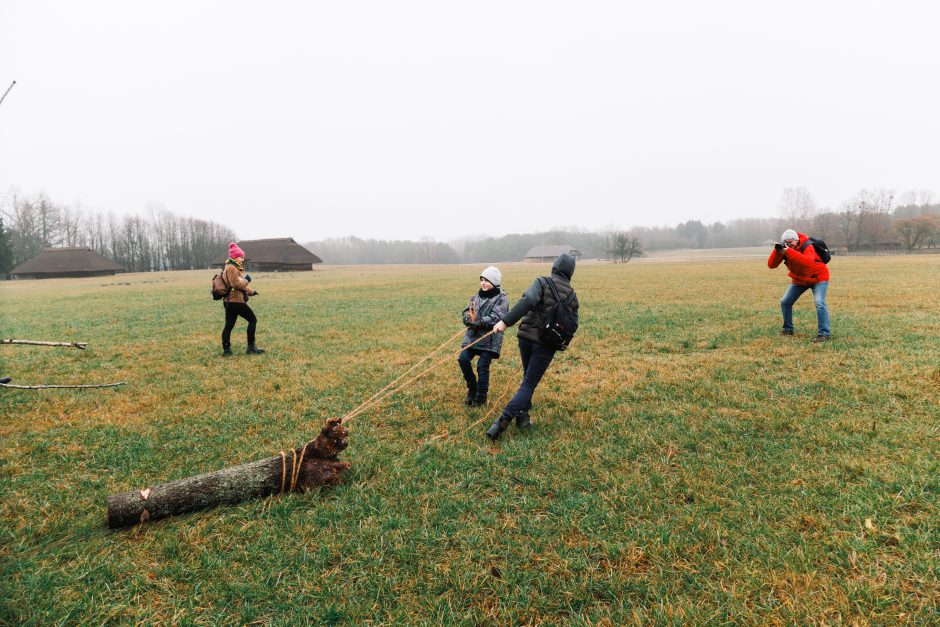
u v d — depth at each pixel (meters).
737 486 3.83
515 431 5.21
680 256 117.44
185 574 3.11
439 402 6.34
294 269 78.88
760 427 4.96
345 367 8.49
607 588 2.87
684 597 2.74
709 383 6.50
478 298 6.13
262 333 12.51
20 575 3.09
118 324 14.77
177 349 10.52
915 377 6.19
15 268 73.50
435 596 2.87
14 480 4.37
